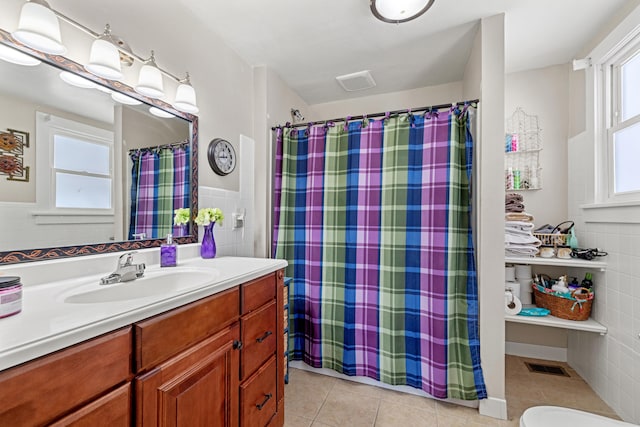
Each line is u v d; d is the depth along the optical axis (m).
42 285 0.97
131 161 1.31
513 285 2.04
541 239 2.07
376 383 1.87
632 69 1.67
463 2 1.54
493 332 1.59
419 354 1.73
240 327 1.15
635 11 1.50
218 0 1.55
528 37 1.88
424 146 1.76
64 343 0.58
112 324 0.67
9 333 0.57
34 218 0.97
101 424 0.64
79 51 1.11
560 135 2.24
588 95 1.92
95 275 1.14
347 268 1.93
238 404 1.12
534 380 1.95
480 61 1.69
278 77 2.39
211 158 1.76
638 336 1.46
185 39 1.60
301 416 1.57
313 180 2.06
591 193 1.90
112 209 1.22
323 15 1.66
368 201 1.88
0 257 0.88
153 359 0.76
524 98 2.33
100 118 1.19
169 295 0.84
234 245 2.00
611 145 1.78
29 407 0.52
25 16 0.87
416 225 1.76
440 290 1.67
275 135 2.29
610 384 1.66
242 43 1.95
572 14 1.64
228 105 1.96
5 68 0.91
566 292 1.89
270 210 2.25
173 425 0.82
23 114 0.95
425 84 2.55
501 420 1.54
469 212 1.67
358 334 1.88
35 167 0.98
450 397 1.63
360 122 1.95
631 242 1.52
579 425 0.98
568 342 2.17
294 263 2.12
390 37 1.87
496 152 1.60
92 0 1.15
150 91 1.29
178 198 1.55
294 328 2.10
